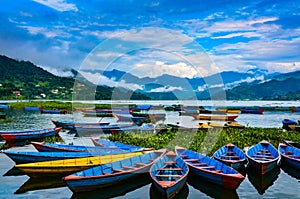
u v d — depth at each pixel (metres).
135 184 15.74
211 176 14.73
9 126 38.44
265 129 32.03
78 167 16.02
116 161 16.00
